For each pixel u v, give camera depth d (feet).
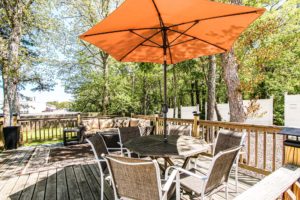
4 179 13.99
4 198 11.25
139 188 6.65
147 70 29.37
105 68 50.37
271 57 22.16
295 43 29.40
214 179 7.48
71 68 56.29
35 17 32.94
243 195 3.79
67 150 23.20
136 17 8.34
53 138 32.07
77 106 63.21
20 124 27.94
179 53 13.15
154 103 82.28
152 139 11.42
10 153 22.27
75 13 48.37
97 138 10.30
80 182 13.17
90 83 55.83
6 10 27.66
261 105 36.47
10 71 26.73
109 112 54.13
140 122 26.58
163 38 10.48
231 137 11.01
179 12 8.15
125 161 6.52
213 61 32.09
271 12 27.50
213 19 9.24
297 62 44.04
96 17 47.60
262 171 13.11
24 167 16.80
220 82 57.31
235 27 9.58
